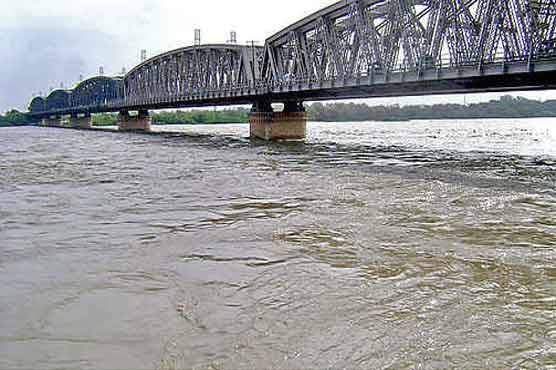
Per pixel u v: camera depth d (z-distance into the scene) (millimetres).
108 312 9281
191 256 12922
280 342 8047
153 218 17953
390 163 38219
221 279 11055
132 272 11641
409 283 10648
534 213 18109
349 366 7316
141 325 8711
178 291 10344
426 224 16344
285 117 79750
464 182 26812
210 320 8891
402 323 8695
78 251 13523
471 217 17422
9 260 12719
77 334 8391
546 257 12445
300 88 59531
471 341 8023
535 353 7613
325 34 57594
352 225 16281
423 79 41531
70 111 175250
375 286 10492
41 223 17219
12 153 52750
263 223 16812
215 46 89562
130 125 143250
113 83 161375
